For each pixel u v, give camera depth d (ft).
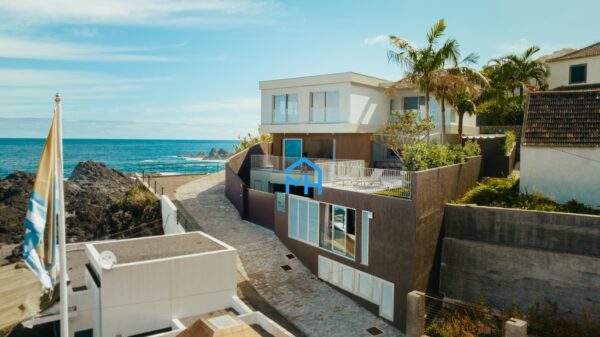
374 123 94.48
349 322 56.34
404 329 54.29
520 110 114.32
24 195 149.48
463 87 77.61
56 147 33.94
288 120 97.30
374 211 58.90
